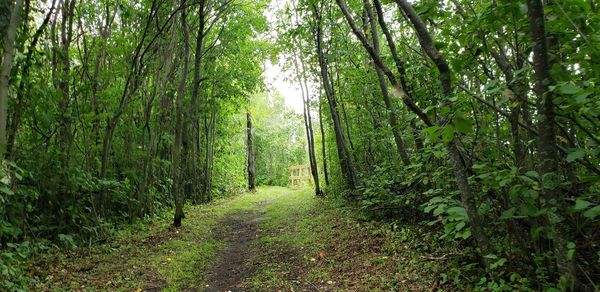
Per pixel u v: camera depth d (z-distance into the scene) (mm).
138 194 10312
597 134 2801
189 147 16062
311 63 12820
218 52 15234
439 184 4980
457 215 3518
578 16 2674
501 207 3834
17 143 6793
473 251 4375
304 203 13461
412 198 6527
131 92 8914
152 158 11008
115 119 8617
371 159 11391
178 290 5371
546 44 2486
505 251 3914
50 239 7332
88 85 7859
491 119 3807
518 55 3201
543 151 2562
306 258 6461
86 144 8391
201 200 16500
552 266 3361
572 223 3008
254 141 30953
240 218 12320
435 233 5816
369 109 9625
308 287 5137
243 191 22797
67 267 6039
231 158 21750
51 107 6832
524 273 3654
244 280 5805
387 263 5379
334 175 14484
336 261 6035
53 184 7312
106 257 6793
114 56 9117
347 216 8992
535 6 2477
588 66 2500
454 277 4254
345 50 10594
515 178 3123
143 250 7375
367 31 8570
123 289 5207
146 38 10188
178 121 10352
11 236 6359
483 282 3727
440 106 3137
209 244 8180
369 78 9445
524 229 3973
